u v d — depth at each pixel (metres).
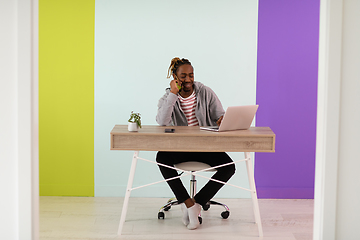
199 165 3.08
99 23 3.84
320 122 2.07
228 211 3.30
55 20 3.81
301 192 3.97
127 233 2.95
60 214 3.38
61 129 3.92
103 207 3.60
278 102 3.91
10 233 2.05
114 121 3.93
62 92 3.88
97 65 3.87
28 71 1.98
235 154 3.95
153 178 3.97
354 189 2.04
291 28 3.84
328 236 2.05
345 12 1.98
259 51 3.87
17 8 1.95
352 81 2.00
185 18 3.85
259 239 2.86
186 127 3.07
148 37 3.87
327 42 1.99
